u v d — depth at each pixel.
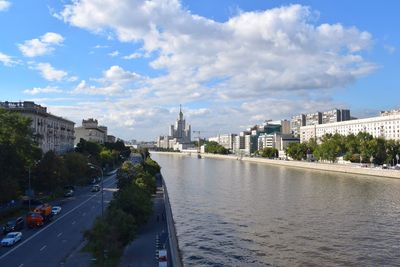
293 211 152.38
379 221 134.00
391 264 92.00
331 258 96.19
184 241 111.31
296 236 115.69
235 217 142.50
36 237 95.75
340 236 115.38
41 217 107.19
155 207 136.62
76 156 189.38
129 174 158.00
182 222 134.88
